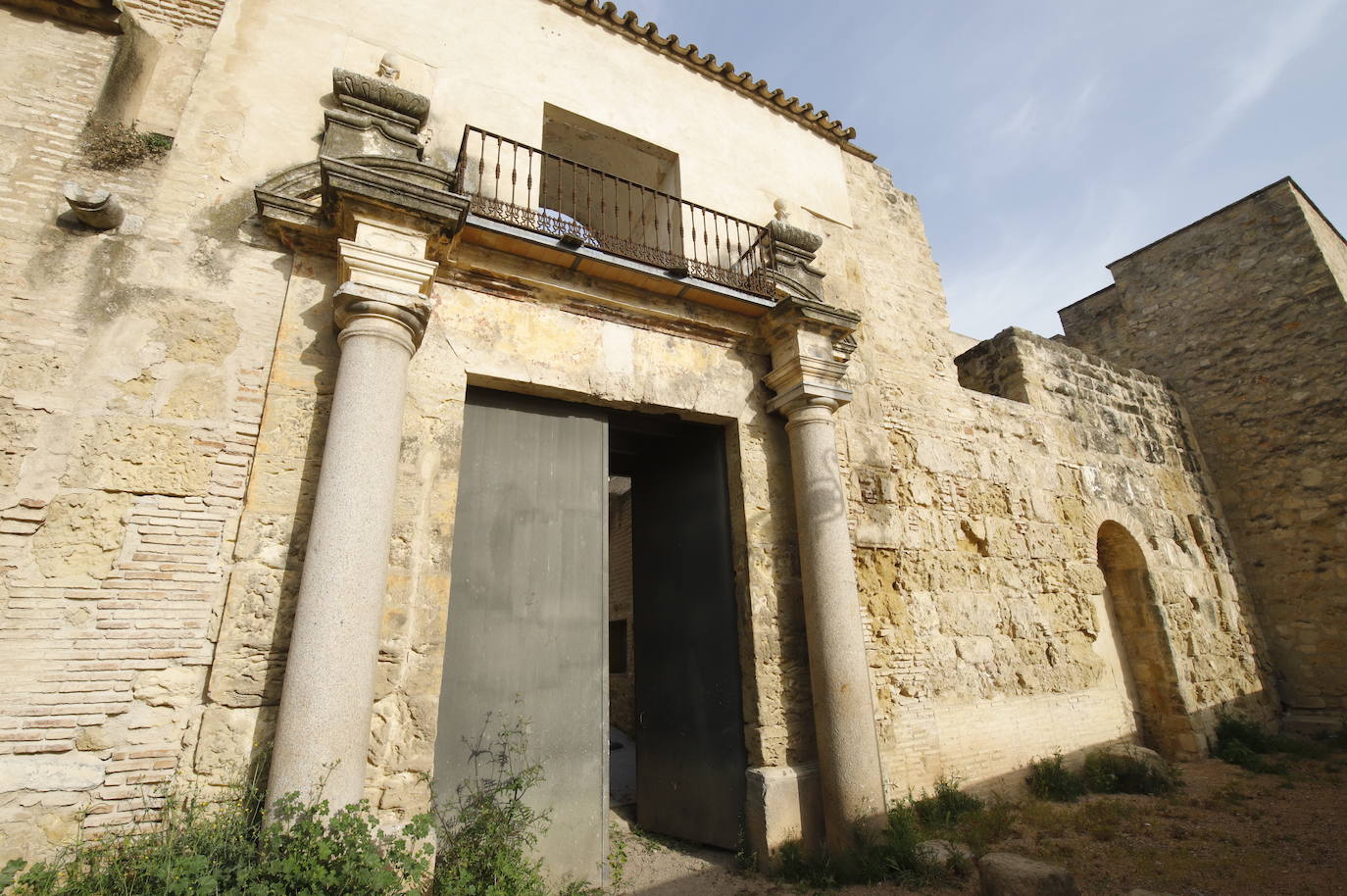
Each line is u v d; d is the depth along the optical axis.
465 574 4.54
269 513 3.73
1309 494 9.64
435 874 3.69
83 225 3.90
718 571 5.70
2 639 3.08
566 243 4.96
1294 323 10.02
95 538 3.37
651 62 6.94
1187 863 4.61
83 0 4.34
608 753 4.78
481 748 4.25
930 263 8.31
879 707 5.66
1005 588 7.05
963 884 4.33
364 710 3.35
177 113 4.60
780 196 7.28
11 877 2.55
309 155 4.71
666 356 5.59
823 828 4.95
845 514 5.60
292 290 4.20
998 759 6.31
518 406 5.11
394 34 5.44
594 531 5.20
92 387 3.60
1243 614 9.70
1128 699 8.11
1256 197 10.69
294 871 2.71
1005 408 8.05
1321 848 4.80
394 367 3.97
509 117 5.68
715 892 4.40
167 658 3.33
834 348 6.03
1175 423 10.59
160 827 3.05
